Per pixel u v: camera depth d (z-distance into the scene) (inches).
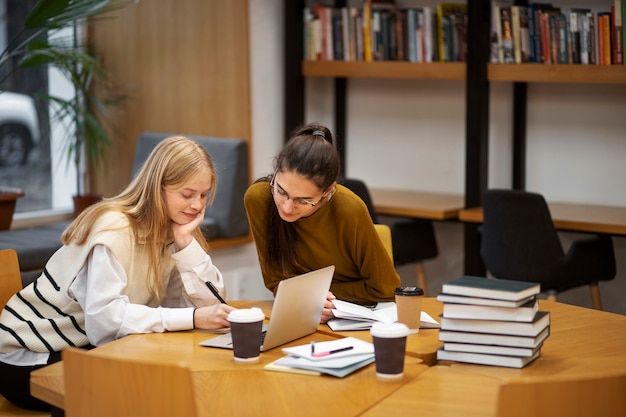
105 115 197.3
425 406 68.4
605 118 184.1
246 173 185.9
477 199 179.9
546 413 59.2
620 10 165.6
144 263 95.6
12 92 194.4
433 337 88.4
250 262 195.0
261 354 82.6
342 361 77.7
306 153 91.7
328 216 101.0
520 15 175.0
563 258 154.3
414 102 208.5
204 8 197.3
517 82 190.7
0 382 97.6
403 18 191.0
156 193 94.2
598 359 82.0
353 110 218.1
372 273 102.2
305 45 204.5
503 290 78.6
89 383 65.9
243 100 196.4
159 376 62.7
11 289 101.0
